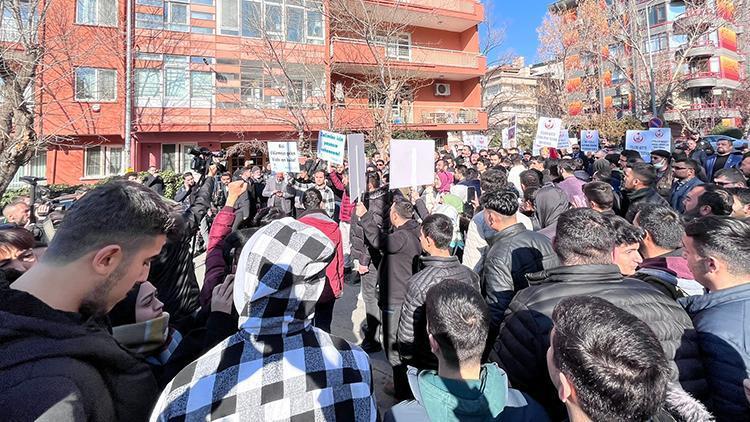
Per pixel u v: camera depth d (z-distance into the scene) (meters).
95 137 16.52
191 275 2.36
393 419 1.56
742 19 23.75
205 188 3.50
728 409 1.54
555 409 1.71
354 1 18.47
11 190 12.91
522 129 29.75
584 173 6.05
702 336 1.67
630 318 1.05
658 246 2.36
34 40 10.47
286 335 1.26
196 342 1.62
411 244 3.51
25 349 0.89
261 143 17.98
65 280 1.01
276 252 1.23
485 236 3.65
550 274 1.96
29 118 10.16
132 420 1.08
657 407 0.94
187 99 17.56
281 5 18.70
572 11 29.81
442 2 22.47
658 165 6.32
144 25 16.75
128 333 1.44
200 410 1.14
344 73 20.95
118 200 1.08
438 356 1.63
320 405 1.21
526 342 1.78
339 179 8.22
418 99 24.61
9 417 0.81
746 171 5.26
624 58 27.53
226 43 17.95
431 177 5.02
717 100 30.89
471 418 1.47
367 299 4.38
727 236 1.74
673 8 31.55
